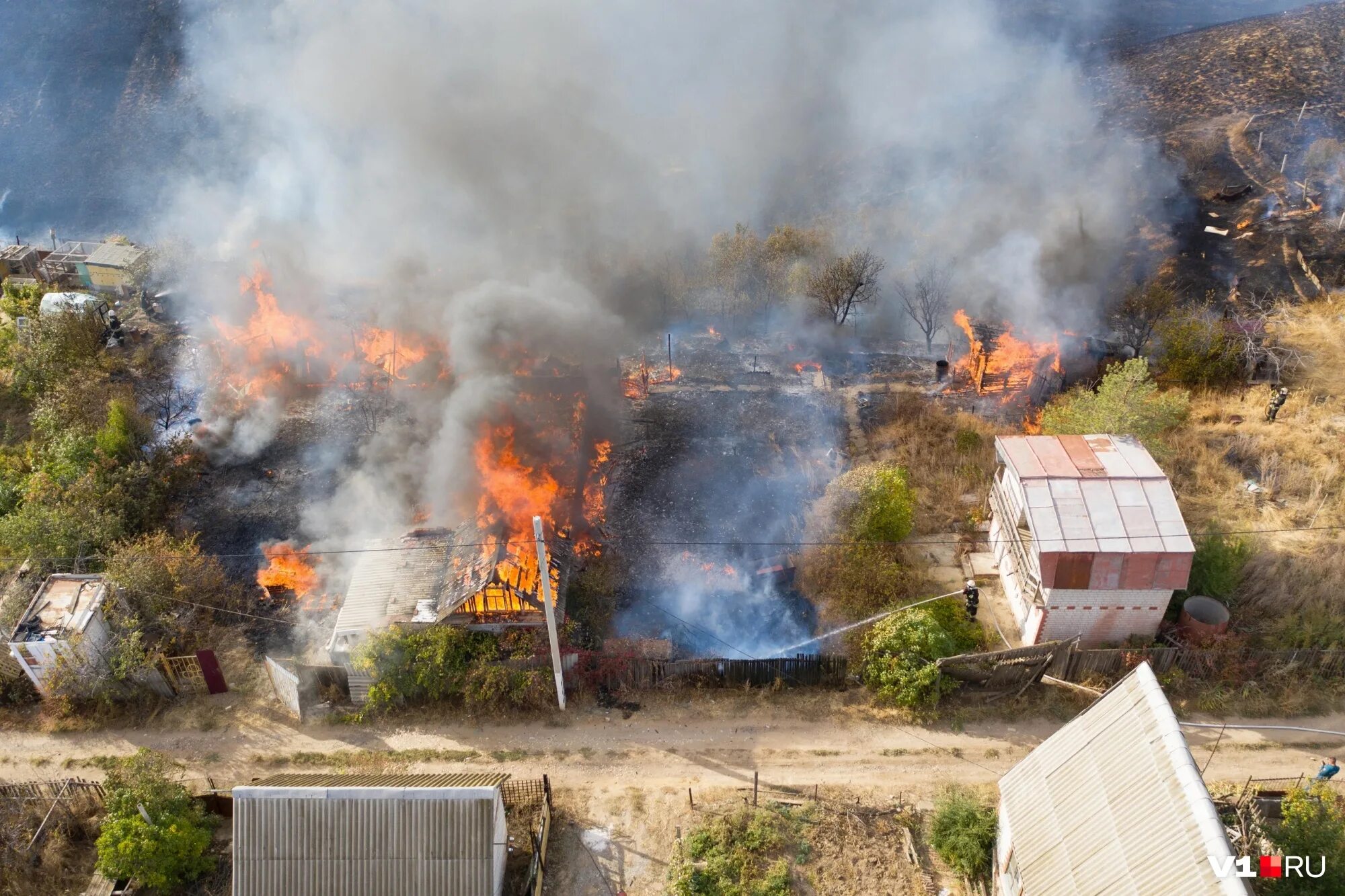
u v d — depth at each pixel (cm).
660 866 1862
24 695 2281
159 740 2177
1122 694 1543
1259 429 3069
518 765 2089
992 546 2686
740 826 1911
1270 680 2181
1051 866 1480
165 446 3108
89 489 2688
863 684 2266
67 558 2502
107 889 1806
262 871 1673
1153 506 2227
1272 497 2773
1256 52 6581
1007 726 2153
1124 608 2227
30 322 3628
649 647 2347
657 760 2098
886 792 1998
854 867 1841
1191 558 2133
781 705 2231
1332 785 1939
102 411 3125
